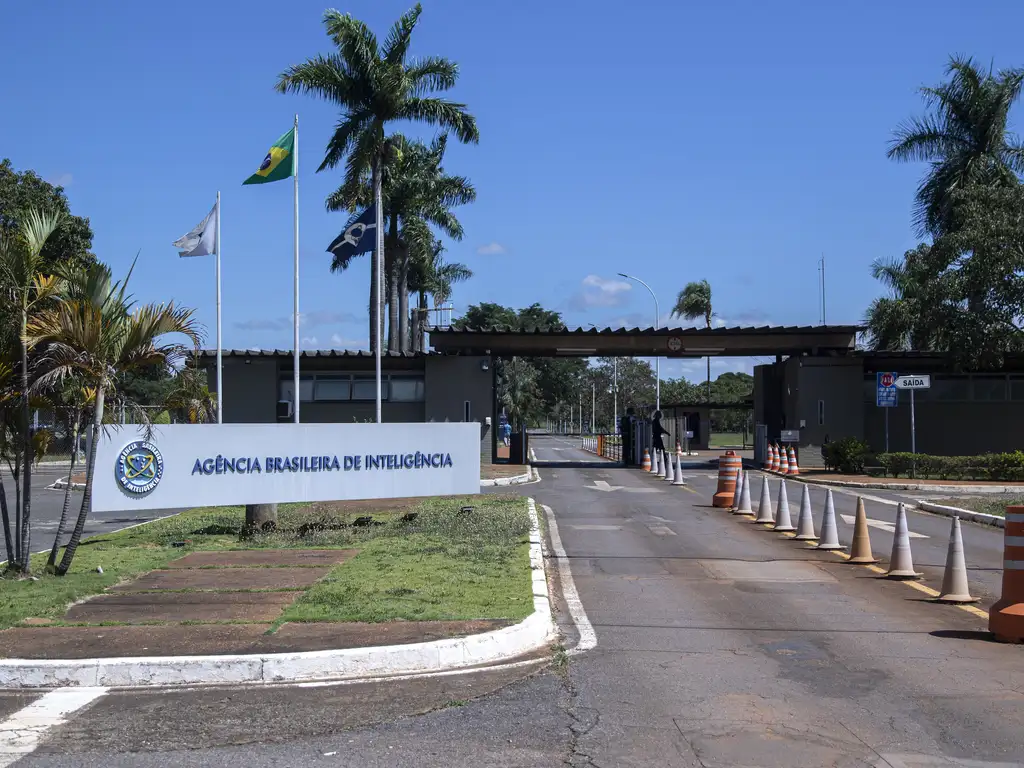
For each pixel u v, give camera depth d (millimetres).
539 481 29188
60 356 10930
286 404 30219
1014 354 33812
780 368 39875
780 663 8000
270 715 6609
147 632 8477
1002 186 35000
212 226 20359
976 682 7410
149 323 11531
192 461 14367
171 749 5934
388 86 30375
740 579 12133
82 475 33688
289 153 18609
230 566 12070
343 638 8211
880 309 37844
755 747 5930
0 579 10969
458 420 35719
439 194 41312
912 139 37406
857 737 6109
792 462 32438
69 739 6133
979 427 36938
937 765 5625
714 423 119375
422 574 11328
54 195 40469
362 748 5938
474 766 5621
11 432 11461
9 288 10938
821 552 14469
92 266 11648
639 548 14859
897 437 37094
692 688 7246
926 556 14047
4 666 7406
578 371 108312
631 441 38781
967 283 32312
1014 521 8961
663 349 36469
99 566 12086
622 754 5816
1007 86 36344
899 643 8727
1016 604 8812
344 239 22141
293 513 17594
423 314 56375
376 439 15680
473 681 7469
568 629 9320
